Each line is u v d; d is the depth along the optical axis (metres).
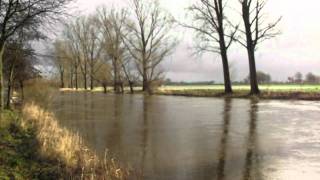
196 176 13.27
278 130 21.66
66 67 94.00
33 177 12.09
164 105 39.62
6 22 20.62
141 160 15.59
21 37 23.81
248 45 47.31
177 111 33.22
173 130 22.86
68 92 79.75
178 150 17.30
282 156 15.65
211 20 51.31
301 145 17.56
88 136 21.20
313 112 29.14
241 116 28.03
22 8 20.47
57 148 14.77
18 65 30.14
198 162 15.09
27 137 17.66
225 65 51.47
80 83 99.56
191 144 18.55
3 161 13.10
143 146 18.34
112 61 74.81
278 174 13.25
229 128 22.89
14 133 18.23
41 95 35.09
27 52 25.03
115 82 75.12
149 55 70.81
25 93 34.47
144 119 28.39
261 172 13.52
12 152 14.33
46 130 19.84
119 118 29.34
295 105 34.84
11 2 20.30
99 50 82.00
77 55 91.44
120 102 45.47
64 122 27.20
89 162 13.74
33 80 35.16
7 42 24.27
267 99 42.50
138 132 22.44
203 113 30.89
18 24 21.03
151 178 13.13
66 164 13.40
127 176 13.29
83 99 52.59
